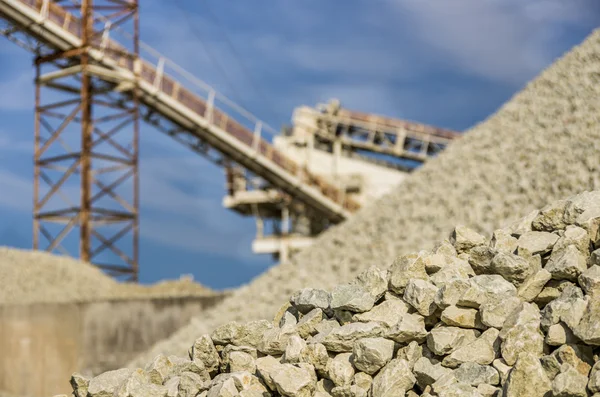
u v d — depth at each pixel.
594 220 5.66
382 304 5.72
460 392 4.63
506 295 5.30
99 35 33.97
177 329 21.69
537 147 17.47
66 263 29.78
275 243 49.69
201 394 5.46
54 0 34.25
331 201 41.69
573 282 5.37
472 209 16.05
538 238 5.87
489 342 5.09
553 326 4.89
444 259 5.93
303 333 5.87
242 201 48.78
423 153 50.69
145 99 35.06
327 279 17.14
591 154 14.48
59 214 34.09
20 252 29.55
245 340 6.00
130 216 34.47
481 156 19.77
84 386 5.86
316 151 51.06
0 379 21.23
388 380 5.04
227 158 38.34
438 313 5.52
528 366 4.55
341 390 5.22
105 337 21.36
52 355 21.23
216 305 21.97
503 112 22.73
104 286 29.05
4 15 32.03
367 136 51.88
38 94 35.06
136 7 34.59
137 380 5.54
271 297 17.86
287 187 40.22
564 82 21.16
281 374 5.22
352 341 5.47
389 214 20.06
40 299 25.92
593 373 4.44
